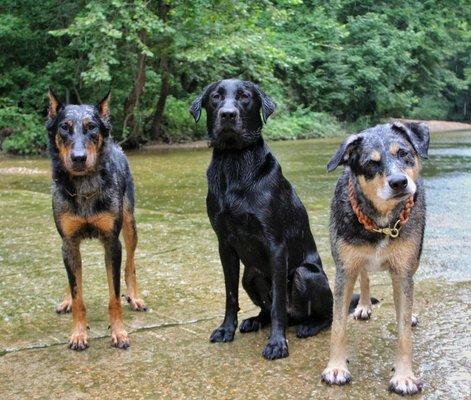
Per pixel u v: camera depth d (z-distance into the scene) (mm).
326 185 5664
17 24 9766
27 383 2062
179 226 4000
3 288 2889
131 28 8438
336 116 16266
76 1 9906
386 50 16219
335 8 16172
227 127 2258
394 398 1939
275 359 2203
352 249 2049
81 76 9016
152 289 2861
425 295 2715
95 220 2375
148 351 2279
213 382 2051
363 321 2496
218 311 2623
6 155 9125
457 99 20938
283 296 2301
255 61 10281
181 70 11062
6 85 10109
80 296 2355
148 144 10742
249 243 2338
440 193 5090
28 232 3881
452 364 2119
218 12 9336
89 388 2025
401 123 2041
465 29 20797
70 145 2305
